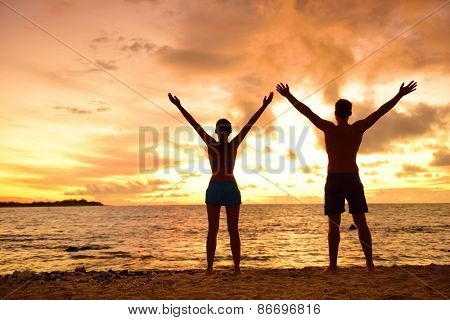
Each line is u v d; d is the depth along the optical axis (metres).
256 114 4.93
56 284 4.71
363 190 4.82
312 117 4.84
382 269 5.29
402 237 24.83
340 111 4.83
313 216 67.38
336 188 4.80
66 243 24.11
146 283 4.63
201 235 29.11
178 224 47.28
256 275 5.03
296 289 4.07
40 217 77.06
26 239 27.83
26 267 13.59
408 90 4.70
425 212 81.62
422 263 13.07
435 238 24.08
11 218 72.94
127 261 14.05
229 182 4.90
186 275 5.24
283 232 29.77
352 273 4.93
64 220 63.56
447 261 13.62
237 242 5.02
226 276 4.96
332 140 4.80
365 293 3.84
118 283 4.70
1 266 13.94
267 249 17.39
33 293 4.18
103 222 54.66
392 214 70.12
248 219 56.03
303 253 15.72
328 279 4.55
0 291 4.32
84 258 15.69
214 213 4.97
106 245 21.84
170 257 14.88
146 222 53.78
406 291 3.90
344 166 4.79
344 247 16.89
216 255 15.03
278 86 4.92
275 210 110.56
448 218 54.28
